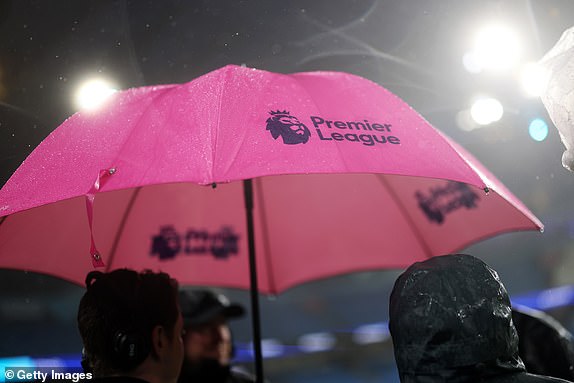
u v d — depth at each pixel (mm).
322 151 2609
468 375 2391
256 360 4027
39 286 22312
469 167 2818
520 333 3957
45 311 21984
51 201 2598
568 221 25078
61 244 3613
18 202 2672
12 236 3373
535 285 25859
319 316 26031
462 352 2389
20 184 2779
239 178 2416
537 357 3887
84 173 2682
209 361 4617
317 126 2732
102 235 3820
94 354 2758
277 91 2881
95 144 2818
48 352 20812
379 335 14891
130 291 2783
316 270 4430
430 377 2402
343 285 27609
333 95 2977
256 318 4031
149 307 2789
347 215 4348
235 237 4398
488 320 2412
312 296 27125
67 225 3619
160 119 2818
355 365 14391
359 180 4258
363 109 2939
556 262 25641
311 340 14734
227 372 4715
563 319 17047
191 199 4277
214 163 2453
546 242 25812
